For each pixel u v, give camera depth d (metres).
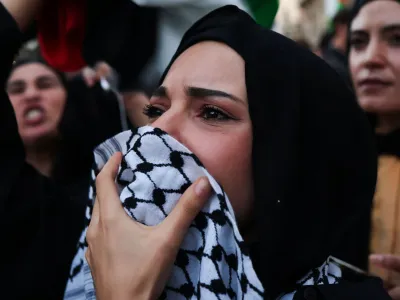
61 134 2.05
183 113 0.95
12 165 1.12
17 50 1.07
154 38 1.57
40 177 1.23
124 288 0.83
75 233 1.20
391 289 1.37
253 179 0.95
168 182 0.89
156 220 0.89
